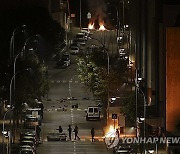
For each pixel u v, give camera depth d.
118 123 172.00
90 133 178.00
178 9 169.12
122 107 176.50
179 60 161.50
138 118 161.88
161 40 174.50
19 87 176.62
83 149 162.00
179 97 161.75
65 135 170.88
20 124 182.00
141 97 178.38
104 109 192.75
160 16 177.25
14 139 165.38
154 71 183.12
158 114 170.88
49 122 189.75
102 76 188.88
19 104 175.75
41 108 190.62
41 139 171.88
